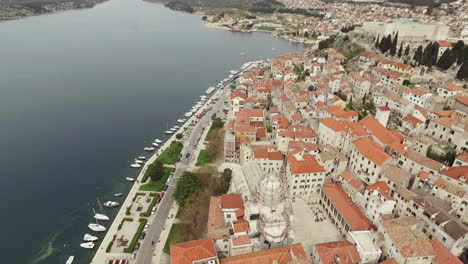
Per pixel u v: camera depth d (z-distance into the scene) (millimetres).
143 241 124375
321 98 197375
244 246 103938
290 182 138125
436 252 93500
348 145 152750
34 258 123750
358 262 96750
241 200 122625
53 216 144500
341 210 117875
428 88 196250
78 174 173875
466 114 149750
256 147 167125
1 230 137375
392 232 98062
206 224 126750
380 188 122000
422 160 128750
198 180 147125
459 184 114000
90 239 128625
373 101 193250
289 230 109875
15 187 163625
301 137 162750
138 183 161250
